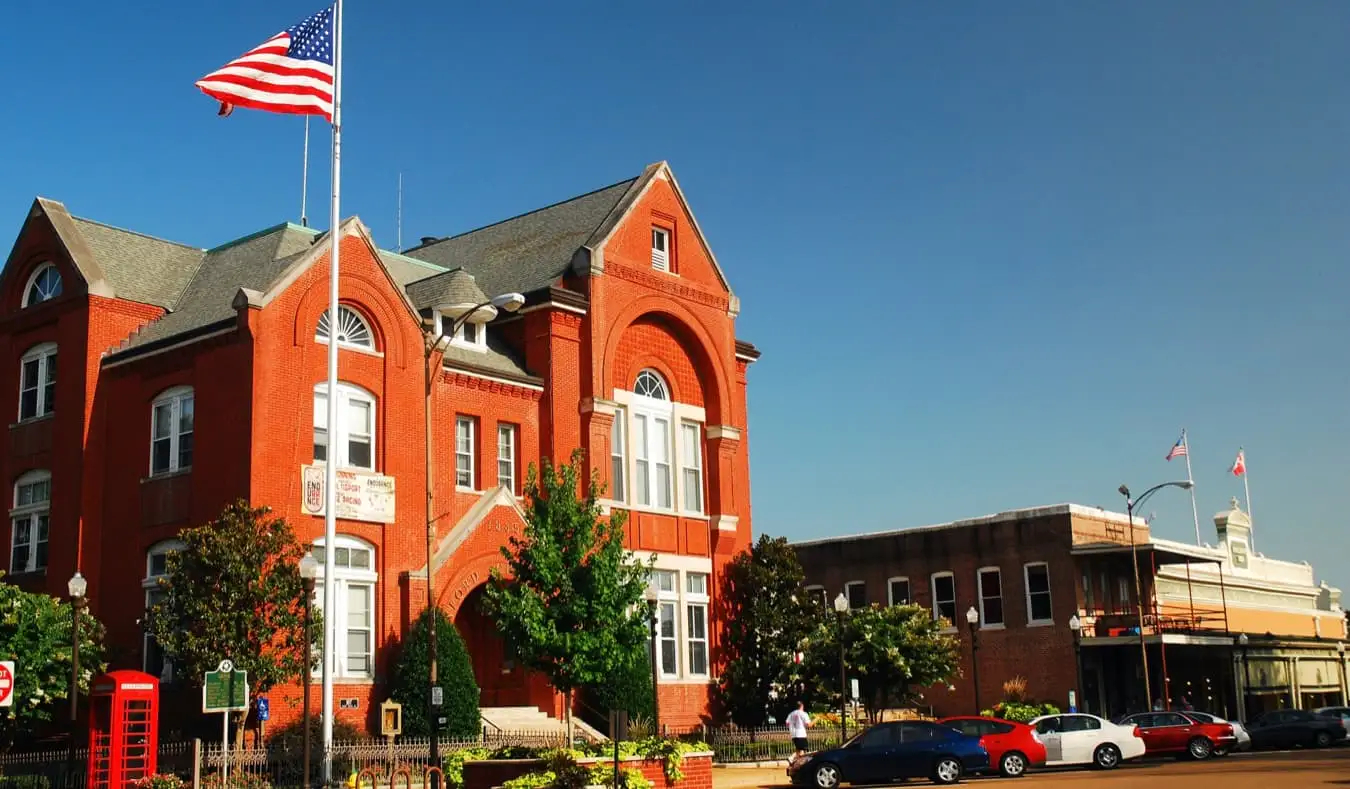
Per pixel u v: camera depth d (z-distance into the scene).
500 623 29.66
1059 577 55.56
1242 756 41.47
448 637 32.62
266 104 27.56
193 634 29.09
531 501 31.19
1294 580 76.44
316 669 31.38
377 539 33.97
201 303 36.22
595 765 25.42
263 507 30.19
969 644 57.59
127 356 35.16
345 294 34.41
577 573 29.80
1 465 37.75
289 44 28.20
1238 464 73.38
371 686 32.81
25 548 36.81
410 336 35.84
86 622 31.14
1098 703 55.19
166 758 29.12
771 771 36.53
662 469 43.84
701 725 42.00
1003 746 34.69
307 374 33.19
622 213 42.94
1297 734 46.47
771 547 44.94
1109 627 55.19
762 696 43.09
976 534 58.59
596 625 29.67
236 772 27.58
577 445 40.19
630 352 43.09
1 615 29.38
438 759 28.03
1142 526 60.97
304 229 38.78
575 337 40.78
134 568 33.94
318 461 33.28
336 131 28.55
